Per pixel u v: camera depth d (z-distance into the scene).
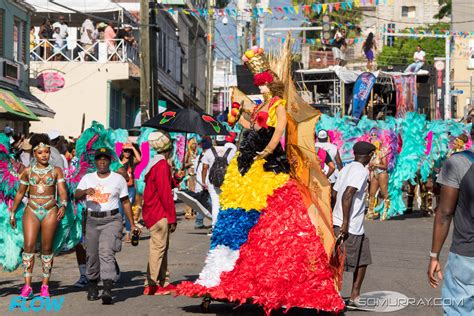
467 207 6.93
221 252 10.09
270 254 9.84
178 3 44.38
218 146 18.42
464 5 66.81
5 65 32.34
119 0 45.41
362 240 10.83
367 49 47.12
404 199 33.19
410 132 25.03
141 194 19.94
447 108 53.66
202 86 75.12
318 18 54.81
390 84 41.91
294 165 10.22
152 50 30.53
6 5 32.88
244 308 10.71
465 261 6.91
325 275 9.79
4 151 11.89
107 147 11.90
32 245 11.38
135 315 10.37
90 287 11.49
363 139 26.95
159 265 11.80
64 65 39.03
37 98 36.50
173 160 29.02
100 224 11.27
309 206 10.06
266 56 10.55
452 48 58.22
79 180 12.12
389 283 12.93
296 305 9.68
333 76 41.50
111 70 39.12
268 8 32.25
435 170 25.75
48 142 11.58
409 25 111.06
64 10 41.47
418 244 18.33
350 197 10.42
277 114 10.05
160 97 47.62
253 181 10.11
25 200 12.08
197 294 10.03
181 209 29.12
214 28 48.56
